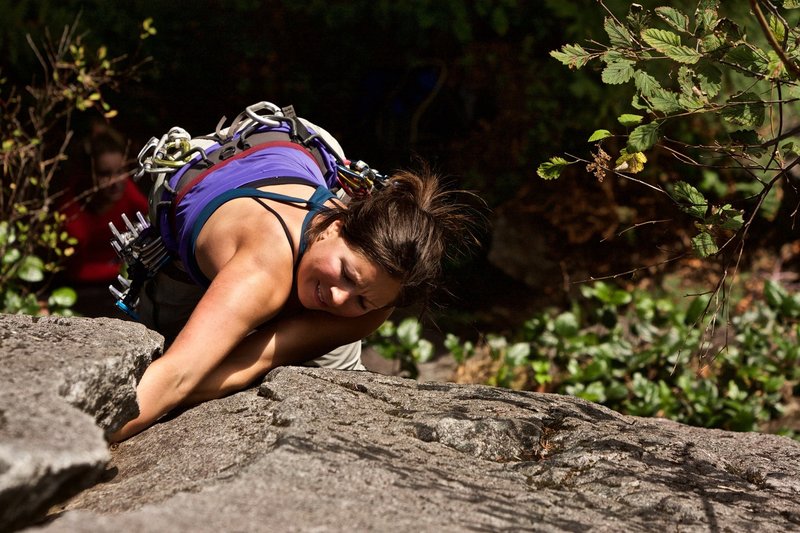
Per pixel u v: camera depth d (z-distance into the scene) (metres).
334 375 2.76
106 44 8.16
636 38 2.46
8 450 1.46
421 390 2.79
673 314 6.02
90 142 6.59
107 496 2.03
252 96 8.84
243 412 2.46
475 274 8.49
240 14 8.58
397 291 2.67
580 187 8.39
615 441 2.49
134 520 1.52
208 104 8.79
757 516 2.15
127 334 2.29
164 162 2.96
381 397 2.66
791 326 6.20
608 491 2.22
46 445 1.53
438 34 8.67
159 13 8.37
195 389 2.60
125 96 8.41
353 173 3.15
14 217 5.42
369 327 2.92
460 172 8.59
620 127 8.16
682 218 8.33
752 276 8.20
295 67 8.82
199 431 2.36
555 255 8.37
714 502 2.20
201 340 2.51
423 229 2.62
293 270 2.66
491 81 8.54
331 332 2.85
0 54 7.92
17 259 5.47
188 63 8.55
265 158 2.95
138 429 2.44
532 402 2.78
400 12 8.34
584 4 7.90
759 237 8.40
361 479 1.96
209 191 2.84
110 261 6.75
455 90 8.90
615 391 5.35
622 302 5.99
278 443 2.14
